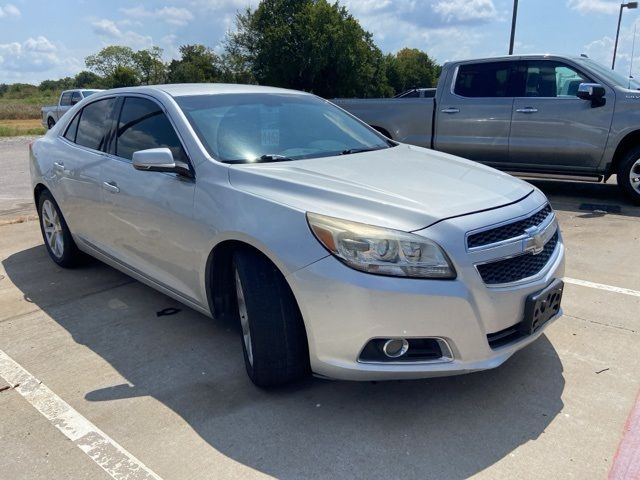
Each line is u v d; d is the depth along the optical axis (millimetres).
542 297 2875
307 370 3016
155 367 3432
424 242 2611
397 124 8492
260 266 2908
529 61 7555
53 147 5047
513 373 3270
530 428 2773
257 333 2891
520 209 2963
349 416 2898
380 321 2598
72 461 2607
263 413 2938
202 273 3297
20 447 2715
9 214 7906
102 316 4180
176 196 3434
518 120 7586
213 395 3113
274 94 4359
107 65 77500
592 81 7168
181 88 4129
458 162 3807
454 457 2580
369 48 54750
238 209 3031
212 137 3564
